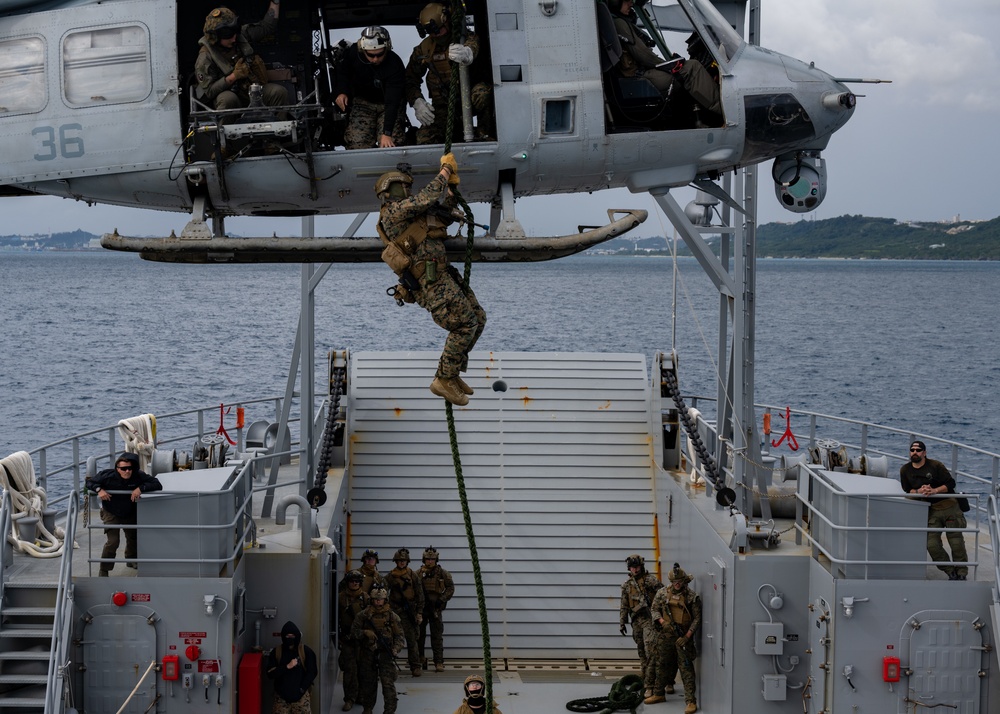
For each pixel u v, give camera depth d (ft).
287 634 53.72
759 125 50.52
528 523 76.74
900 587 51.83
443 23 45.80
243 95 48.21
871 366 251.39
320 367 236.84
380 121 48.70
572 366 85.05
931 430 178.19
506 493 77.97
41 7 48.44
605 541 76.28
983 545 59.93
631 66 51.03
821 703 53.88
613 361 85.71
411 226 37.93
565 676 68.74
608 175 50.31
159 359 244.83
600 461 79.56
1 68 48.37
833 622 52.16
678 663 63.26
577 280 624.18
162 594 51.37
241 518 54.95
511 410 82.17
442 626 69.31
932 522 53.26
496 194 50.93
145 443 65.62
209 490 51.60
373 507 77.46
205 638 51.55
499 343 280.72
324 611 57.72
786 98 50.44
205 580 51.44
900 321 374.22
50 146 48.42
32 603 52.31
